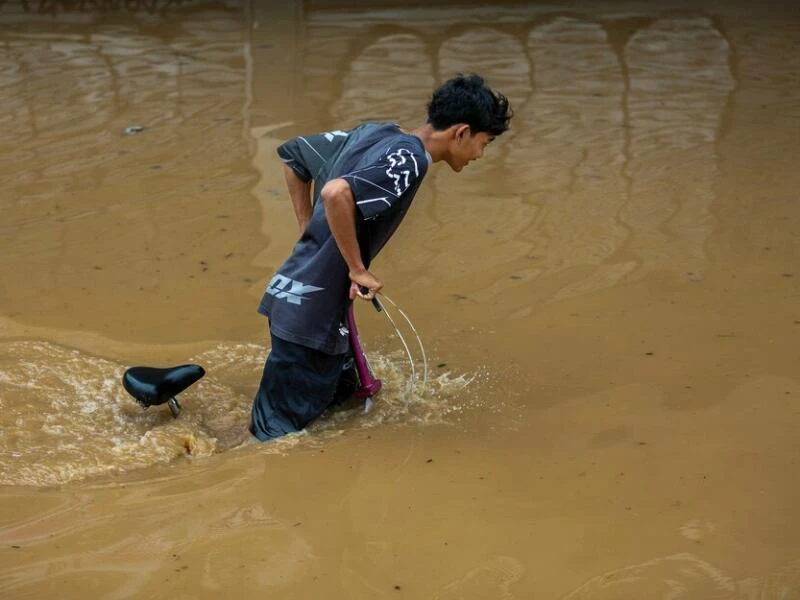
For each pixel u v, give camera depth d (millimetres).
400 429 4598
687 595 3541
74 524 3889
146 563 3678
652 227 6551
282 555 3734
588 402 4777
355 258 4152
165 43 10188
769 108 8625
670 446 4426
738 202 6887
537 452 4402
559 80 9312
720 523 3926
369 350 5246
